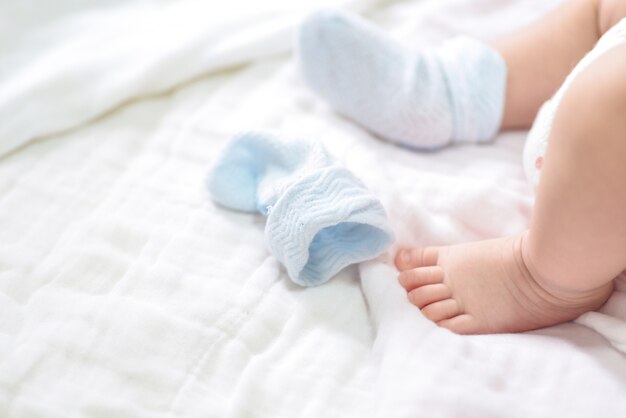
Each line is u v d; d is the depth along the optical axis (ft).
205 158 1.77
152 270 1.59
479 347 1.49
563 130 1.45
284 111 1.83
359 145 1.73
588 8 1.71
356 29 1.78
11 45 1.93
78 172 1.75
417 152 1.79
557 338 1.52
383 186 1.65
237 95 1.88
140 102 1.87
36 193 1.72
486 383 1.44
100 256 1.61
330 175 1.55
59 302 1.57
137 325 1.52
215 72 1.92
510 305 1.55
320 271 1.59
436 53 1.78
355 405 1.46
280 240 1.55
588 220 1.44
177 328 1.52
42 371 1.50
